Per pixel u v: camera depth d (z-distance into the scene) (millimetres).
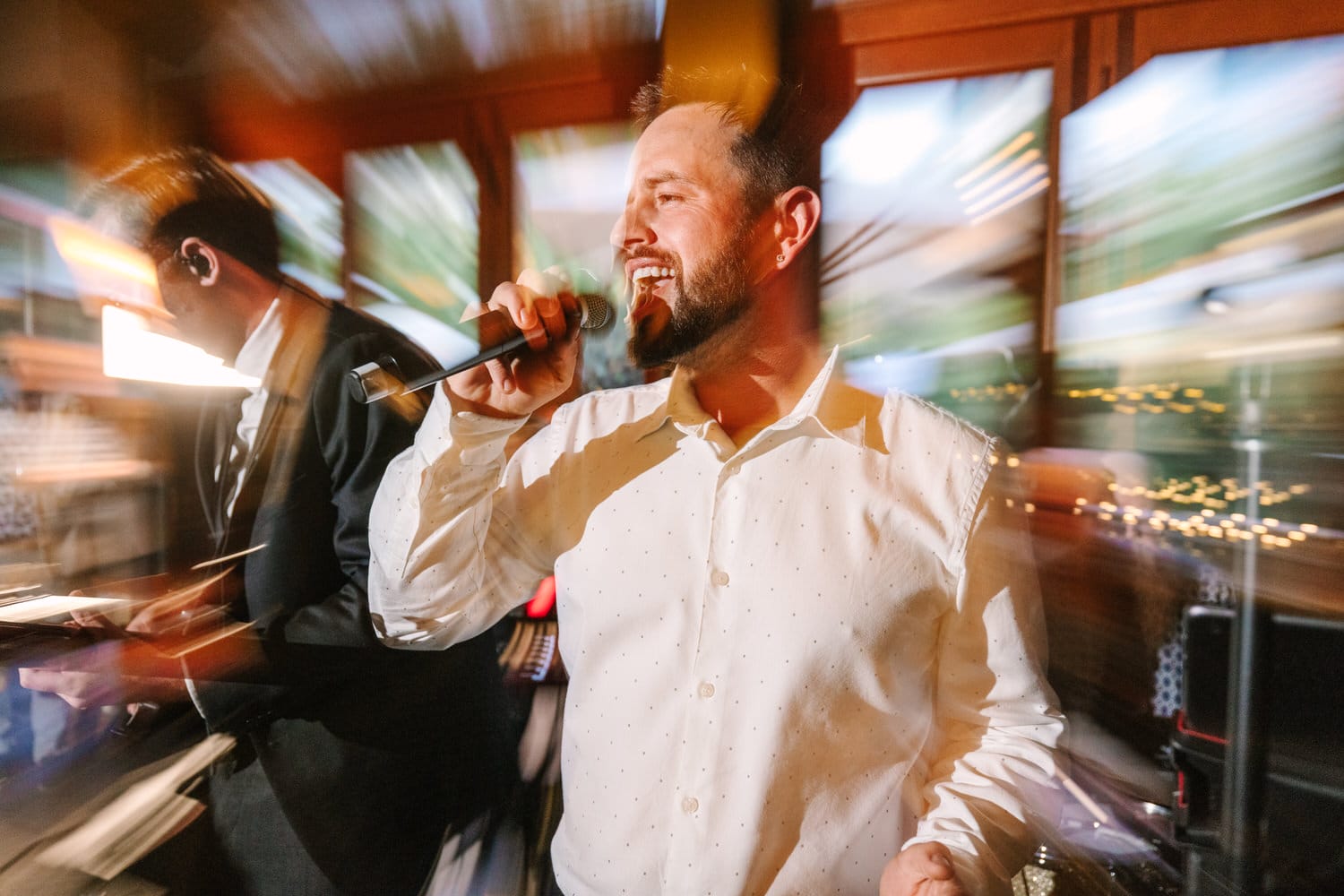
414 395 1500
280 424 1476
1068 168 2781
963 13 2852
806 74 3025
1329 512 1576
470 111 3582
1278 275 2307
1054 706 1043
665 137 1046
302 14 3725
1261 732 1539
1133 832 1837
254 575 1465
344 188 3795
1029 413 2668
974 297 2920
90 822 1732
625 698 1036
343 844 1467
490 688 1689
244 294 1558
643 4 3266
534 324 962
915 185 2965
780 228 1062
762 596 994
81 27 4004
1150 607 2303
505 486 1140
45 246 4074
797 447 1035
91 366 3115
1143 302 2555
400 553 1065
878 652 984
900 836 999
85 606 1506
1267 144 2467
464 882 1603
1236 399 1637
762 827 964
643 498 1068
